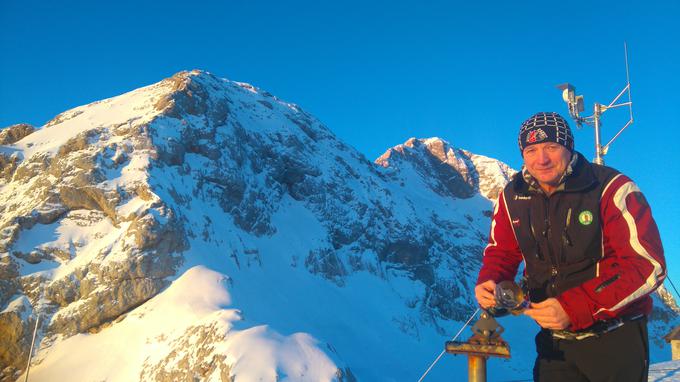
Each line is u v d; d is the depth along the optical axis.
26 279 35.84
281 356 21.25
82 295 34.72
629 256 2.11
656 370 7.16
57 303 34.94
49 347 32.59
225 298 35.06
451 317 62.31
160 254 36.66
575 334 2.28
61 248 37.88
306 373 20.70
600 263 2.25
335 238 61.75
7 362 32.16
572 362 2.30
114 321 33.66
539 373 2.41
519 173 2.47
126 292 34.38
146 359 28.27
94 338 32.62
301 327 40.47
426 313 58.66
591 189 2.24
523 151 2.33
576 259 2.27
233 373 20.69
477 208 104.88
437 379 44.47
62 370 29.91
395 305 56.81
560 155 2.24
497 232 2.57
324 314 47.88
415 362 47.12
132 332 31.66
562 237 2.28
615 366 2.19
